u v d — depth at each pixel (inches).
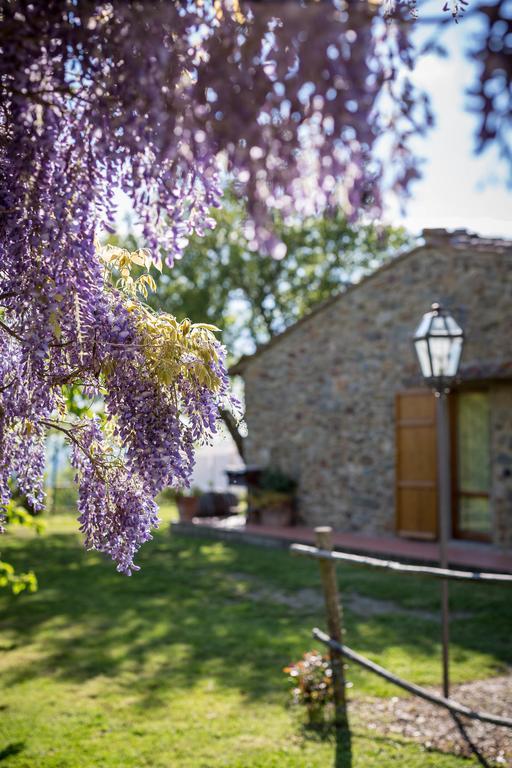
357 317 423.2
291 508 453.4
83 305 76.3
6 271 73.0
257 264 726.5
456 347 182.1
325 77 41.2
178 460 79.3
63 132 61.7
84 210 62.9
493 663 194.4
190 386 81.7
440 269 374.6
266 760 138.3
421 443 384.5
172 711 163.2
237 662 198.7
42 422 84.7
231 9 49.9
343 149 44.1
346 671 191.0
